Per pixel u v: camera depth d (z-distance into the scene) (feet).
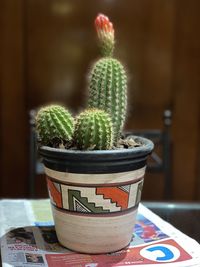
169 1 3.67
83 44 3.67
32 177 2.38
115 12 3.64
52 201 1.23
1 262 1.16
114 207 1.17
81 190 1.15
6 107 3.70
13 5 3.56
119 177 1.15
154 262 1.15
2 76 3.66
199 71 3.80
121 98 1.25
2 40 3.60
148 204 1.71
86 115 1.14
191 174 3.94
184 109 3.85
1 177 3.81
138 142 1.26
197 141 3.90
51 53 3.67
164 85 3.80
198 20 3.71
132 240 1.28
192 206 1.69
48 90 3.72
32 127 2.35
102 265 1.13
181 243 1.27
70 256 1.18
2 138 3.75
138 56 3.73
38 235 1.31
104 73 1.24
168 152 2.53
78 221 1.18
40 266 1.11
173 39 3.73
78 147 1.16
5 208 1.55
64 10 3.61
